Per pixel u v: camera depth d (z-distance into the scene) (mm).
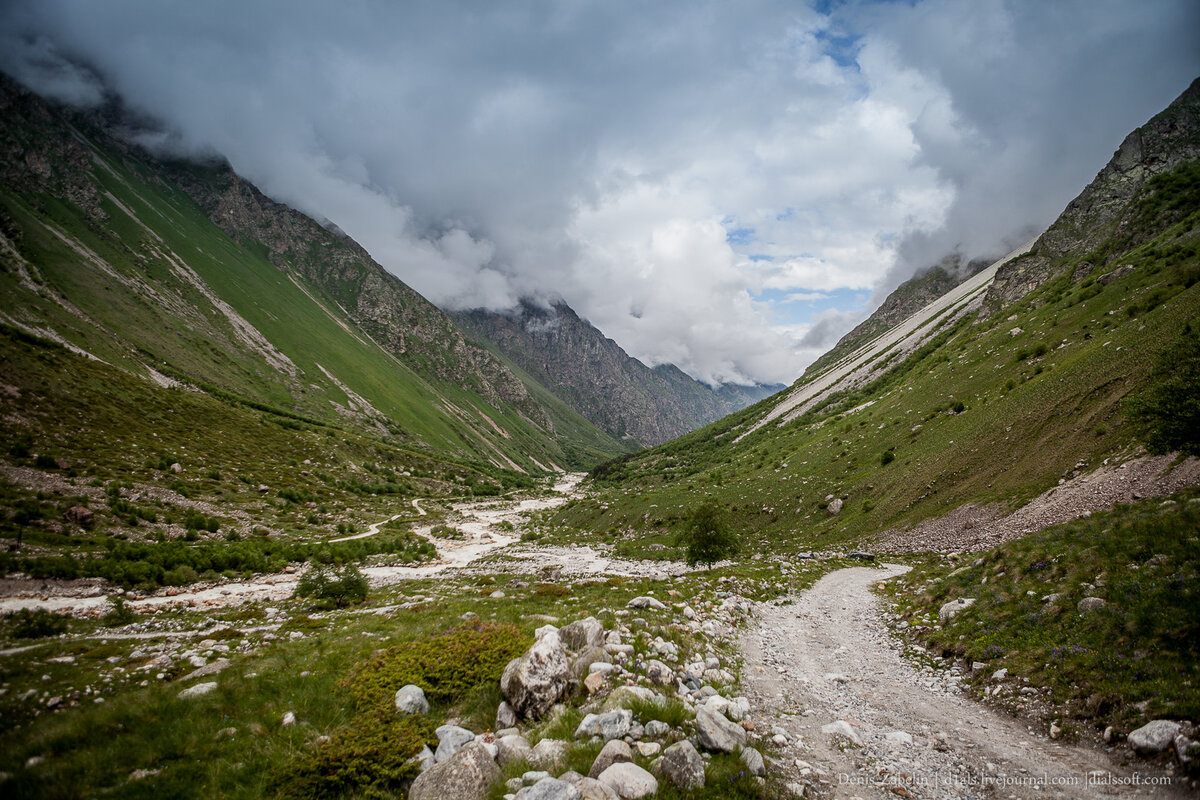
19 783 9445
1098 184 145625
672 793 8852
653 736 10852
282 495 91875
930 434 64688
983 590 21906
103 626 27156
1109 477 32500
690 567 52750
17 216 181500
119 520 52125
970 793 9773
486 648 15805
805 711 14023
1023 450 46156
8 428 62062
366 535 81812
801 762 10766
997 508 41406
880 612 27203
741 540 64562
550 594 30875
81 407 79188
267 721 12461
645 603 23469
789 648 21000
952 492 49250
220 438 107000
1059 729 11891
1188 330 31422
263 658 17359
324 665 16031
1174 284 56375
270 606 33562
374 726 11867
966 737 12320
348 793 9891
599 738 10789
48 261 170125
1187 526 17016
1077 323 68625
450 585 42938
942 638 19875
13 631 23969
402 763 10625
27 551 38969
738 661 18344
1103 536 19953
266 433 128625
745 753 10094
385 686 14000
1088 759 10516
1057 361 59156
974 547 37906
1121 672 12547
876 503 57312
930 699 15188
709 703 13297
